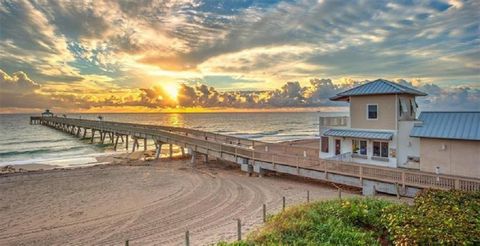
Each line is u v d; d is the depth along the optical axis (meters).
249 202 18.19
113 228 14.85
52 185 23.75
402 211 9.53
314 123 125.38
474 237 7.18
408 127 19.75
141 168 30.86
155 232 14.18
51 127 103.00
